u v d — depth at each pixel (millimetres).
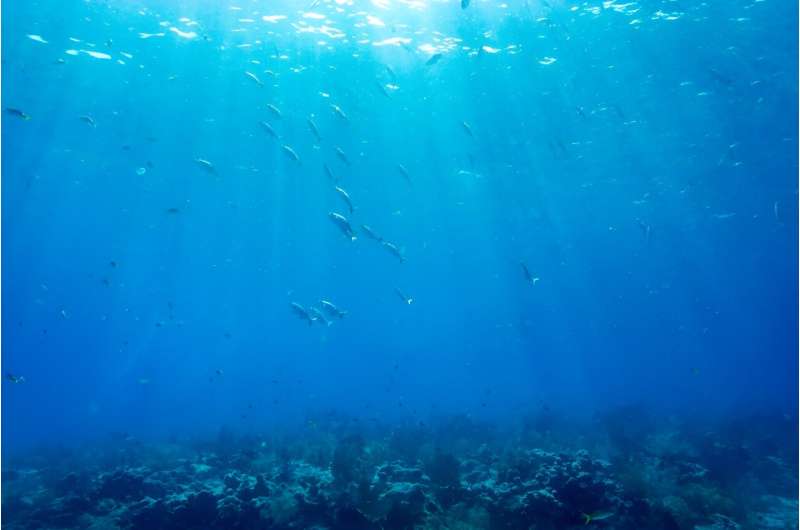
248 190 33844
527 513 8188
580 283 80062
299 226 42156
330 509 8789
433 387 93312
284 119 23078
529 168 29188
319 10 16078
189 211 39000
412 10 15914
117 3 15906
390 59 18391
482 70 18922
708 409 32031
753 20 15867
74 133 26125
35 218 45188
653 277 75062
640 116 22516
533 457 11953
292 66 18984
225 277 68375
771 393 49625
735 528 9141
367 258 55156
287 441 17484
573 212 38500
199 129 24547
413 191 33031
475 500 8992
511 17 16031
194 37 17438
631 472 10219
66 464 17172
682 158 27891
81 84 20672
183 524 8734
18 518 10312
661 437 17219
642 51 17516
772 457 15328
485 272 65875
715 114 22562
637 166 29000
